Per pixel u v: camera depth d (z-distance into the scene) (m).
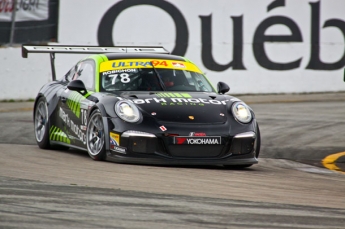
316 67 64.19
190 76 30.06
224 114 26.70
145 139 25.48
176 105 26.62
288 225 16.34
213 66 61.59
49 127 31.69
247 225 16.09
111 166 25.38
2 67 55.91
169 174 23.94
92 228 15.07
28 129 39.03
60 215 16.30
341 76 64.81
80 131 28.80
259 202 19.27
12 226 15.02
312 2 63.66
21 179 21.75
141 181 22.09
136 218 16.25
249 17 62.12
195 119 26.03
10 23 56.06
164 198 19.11
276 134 39.03
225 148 26.00
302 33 63.59
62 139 30.67
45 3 57.47
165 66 30.14
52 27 57.84
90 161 26.86
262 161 30.45
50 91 32.41
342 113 49.59
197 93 28.69
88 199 18.48
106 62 30.03
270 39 62.78
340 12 64.44
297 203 19.45
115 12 59.44
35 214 16.33
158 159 25.44
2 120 43.38
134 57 30.61
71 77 32.28
